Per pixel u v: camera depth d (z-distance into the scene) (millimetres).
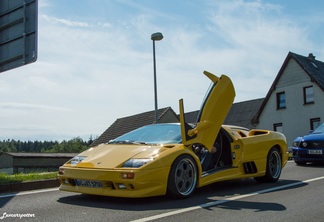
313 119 30281
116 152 5688
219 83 6562
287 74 32375
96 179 5285
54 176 8234
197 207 5125
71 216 4676
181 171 5703
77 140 94000
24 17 9648
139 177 5094
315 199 5766
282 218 4566
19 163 35438
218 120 6527
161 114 35875
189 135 6059
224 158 6969
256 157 7312
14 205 5422
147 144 5988
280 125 32625
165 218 4523
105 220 4449
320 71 32375
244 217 4598
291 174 9141
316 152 11188
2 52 10172
